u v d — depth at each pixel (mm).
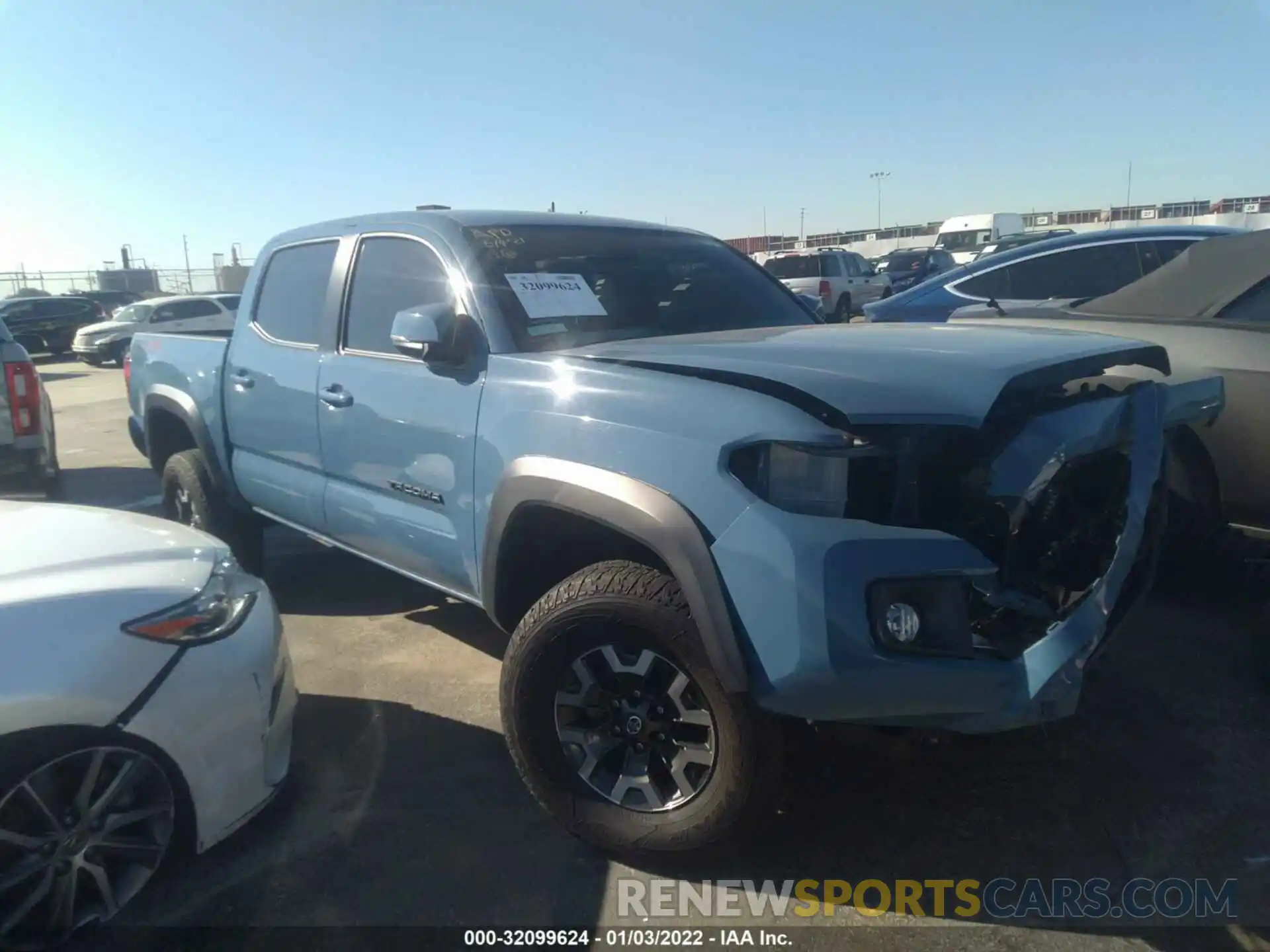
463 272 3572
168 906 2748
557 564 3262
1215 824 3010
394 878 2859
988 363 2564
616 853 2924
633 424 2713
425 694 4059
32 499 7055
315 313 4344
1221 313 4477
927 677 2338
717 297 4117
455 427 3340
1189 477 4340
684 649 2605
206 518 5156
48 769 2438
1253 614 4523
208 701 2689
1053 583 2684
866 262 23172
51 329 27438
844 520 2375
